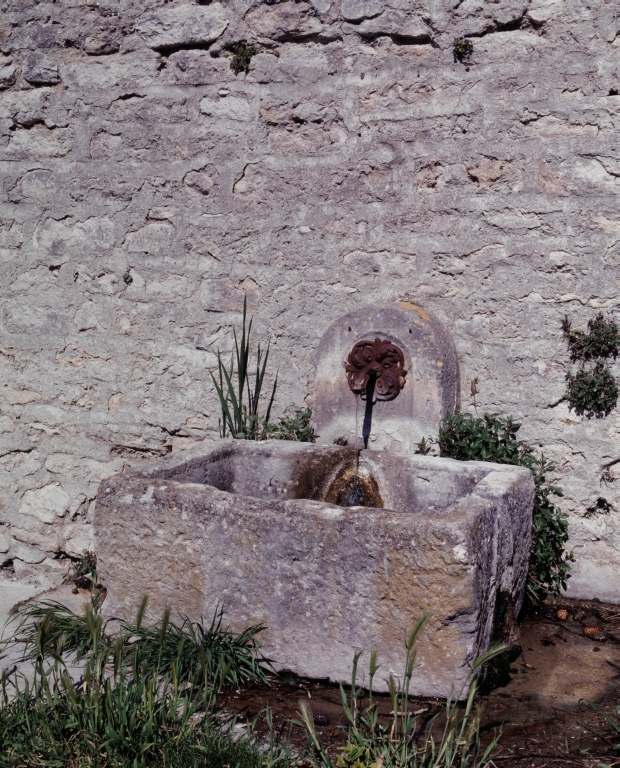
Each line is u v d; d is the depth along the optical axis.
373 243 4.69
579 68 4.22
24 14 5.29
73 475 5.42
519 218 4.38
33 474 5.50
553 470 4.31
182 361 5.15
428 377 4.36
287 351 4.92
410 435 4.43
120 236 5.21
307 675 3.46
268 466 4.36
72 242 5.32
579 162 4.25
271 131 4.86
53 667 3.03
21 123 5.36
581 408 4.32
